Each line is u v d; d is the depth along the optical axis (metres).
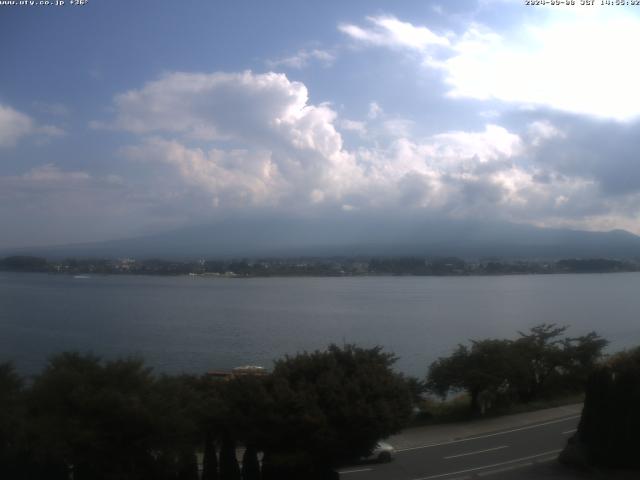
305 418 17.16
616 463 20.42
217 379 22.06
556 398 35.12
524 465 22.28
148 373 17.28
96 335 83.19
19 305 128.25
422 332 88.94
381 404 18.00
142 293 175.25
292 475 17.84
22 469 14.97
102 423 15.16
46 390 15.61
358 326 96.88
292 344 76.31
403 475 21.36
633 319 104.12
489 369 32.66
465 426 29.53
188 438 16.31
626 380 20.39
